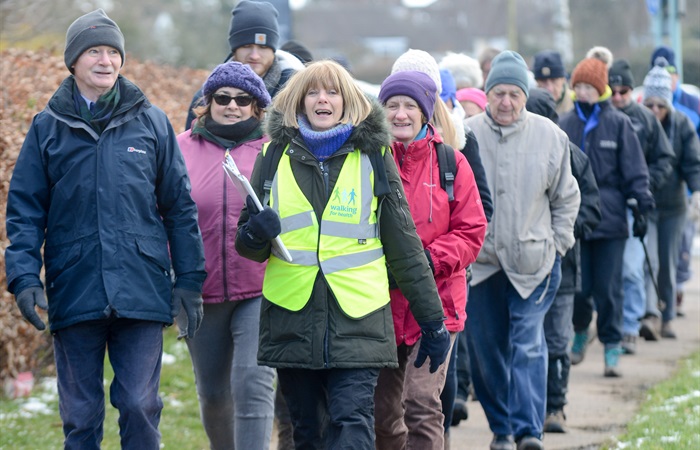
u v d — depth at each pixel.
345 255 13.76
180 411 21.67
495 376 18.75
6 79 21.56
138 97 14.27
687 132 29.70
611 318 25.03
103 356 14.18
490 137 18.70
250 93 16.50
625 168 24.30
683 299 38.09
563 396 20.34
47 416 20.80
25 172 13.94
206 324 16.44
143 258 13.94
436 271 14.91
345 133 13.88
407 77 15.26
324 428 14.35
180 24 119.31
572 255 20.50
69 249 13.81
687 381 23.47
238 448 15.98
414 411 14.88
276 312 13.78
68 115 13.91
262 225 13.40
